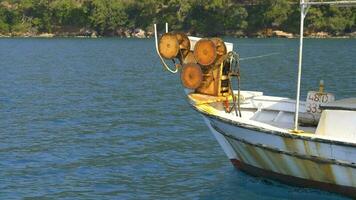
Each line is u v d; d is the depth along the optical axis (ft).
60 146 77.05
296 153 51.78
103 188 59.47
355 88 132.46
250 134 54.19
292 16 472.44
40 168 66.54
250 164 57.72
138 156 71.67
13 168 66.49
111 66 209.15
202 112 56.49
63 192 58.23
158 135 83.30
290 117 61.21
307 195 53.78
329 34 458.91
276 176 55.88
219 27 501.56
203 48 58.13
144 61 233.96
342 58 232.12
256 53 271.90
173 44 60.03
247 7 497.46
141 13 529.04
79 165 67.82
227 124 55.47
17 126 90.53
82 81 156.35
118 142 79.20
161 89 135.95
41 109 107.04
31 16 561.84
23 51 320.70
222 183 59.36
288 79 154.81
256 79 155.33
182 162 68.59
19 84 149.28
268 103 62.59
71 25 552.41
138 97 122.21
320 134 52.80
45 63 226.99
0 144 78.07
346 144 48.57
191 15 513.04
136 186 59.98
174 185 59.88
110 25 536.42
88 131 86.43
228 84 60.49
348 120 51.52
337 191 52.29
